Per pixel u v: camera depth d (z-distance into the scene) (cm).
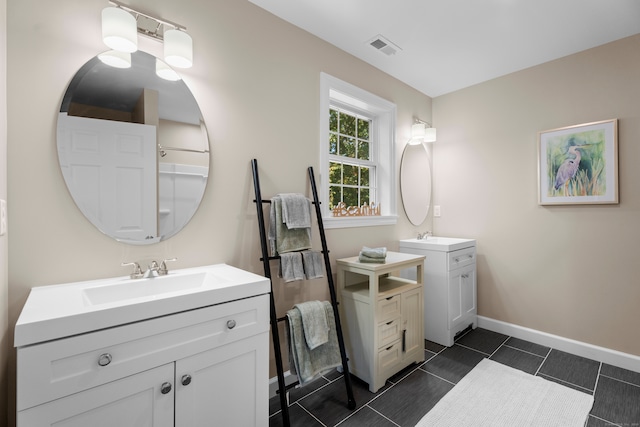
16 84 117
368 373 195
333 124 267
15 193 117
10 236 116
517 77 275
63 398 87
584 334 238
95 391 92
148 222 147
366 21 205
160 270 146
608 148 225
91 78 133
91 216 133
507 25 208
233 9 178
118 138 140
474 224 303
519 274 273
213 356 117
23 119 118
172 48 139
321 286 220
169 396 106
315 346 170
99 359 92
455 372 213
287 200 184
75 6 129
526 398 182
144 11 146
